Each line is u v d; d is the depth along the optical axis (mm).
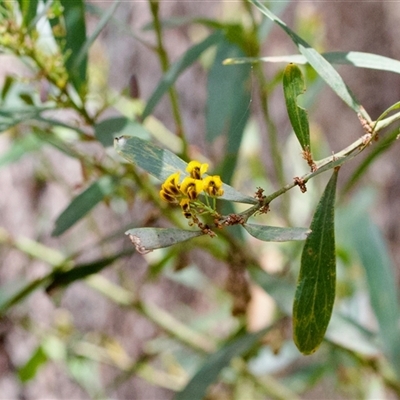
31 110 487
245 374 739
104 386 1108
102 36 961
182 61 512
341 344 564
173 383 808
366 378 829
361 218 706
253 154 827
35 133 542
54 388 1095
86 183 545
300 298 390
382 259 658
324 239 389
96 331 1046
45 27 490
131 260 998
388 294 636
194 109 985
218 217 376
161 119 994
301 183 380
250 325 719
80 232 916
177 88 986
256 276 541
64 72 482
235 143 542
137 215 887
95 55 707
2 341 1075
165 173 387
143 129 462
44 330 796
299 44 406
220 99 576
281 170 604
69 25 490
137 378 1121
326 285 391
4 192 1037
